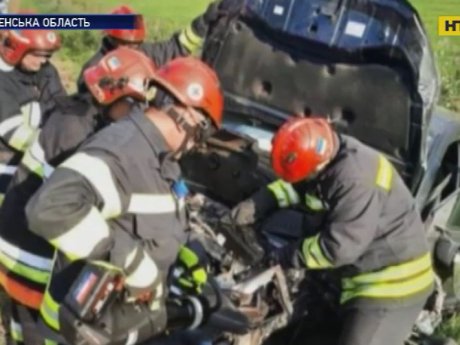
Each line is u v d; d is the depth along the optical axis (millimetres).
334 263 4121
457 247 5352
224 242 4547
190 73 3408
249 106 5191
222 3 5195
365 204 4039
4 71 4996
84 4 13133
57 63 11367
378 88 4609
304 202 4402
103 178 3184
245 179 4781
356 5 4629
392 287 4301
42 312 3717
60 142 3963
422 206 4984
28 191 4055
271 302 4406
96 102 4016
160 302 3504
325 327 4738
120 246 3297
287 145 4066
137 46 6051
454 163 5293
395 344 4387
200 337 4113
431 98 4438
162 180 3363
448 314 5762
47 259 4117
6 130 4973
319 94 4875
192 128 3412
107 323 3277
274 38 4980
